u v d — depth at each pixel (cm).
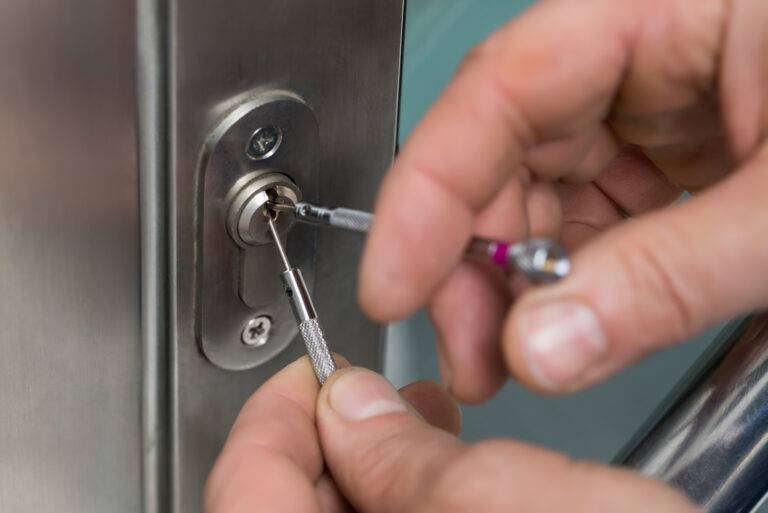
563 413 44
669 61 36
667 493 30
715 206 32
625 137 39
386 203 35
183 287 36
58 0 33
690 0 35
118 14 33
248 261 36
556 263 32
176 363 37
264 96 35
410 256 35
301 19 35
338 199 38
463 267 37
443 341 37
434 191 35
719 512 34
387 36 37
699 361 36
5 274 36
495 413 44
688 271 32
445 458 33
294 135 36
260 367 39
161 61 33
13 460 38
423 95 40
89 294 36
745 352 35
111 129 34
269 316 38
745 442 34
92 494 38
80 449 38
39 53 33
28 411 37
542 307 32
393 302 35
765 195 32
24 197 35
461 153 35
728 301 32
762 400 34
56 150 34
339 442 36
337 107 37
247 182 36
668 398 36
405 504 33
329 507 37
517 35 35
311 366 37
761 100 35
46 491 38
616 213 44
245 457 35
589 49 35
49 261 35
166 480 38
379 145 38
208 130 35
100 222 35
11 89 34
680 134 38
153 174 34
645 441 35
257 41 34
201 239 35
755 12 34
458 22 39
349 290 40
